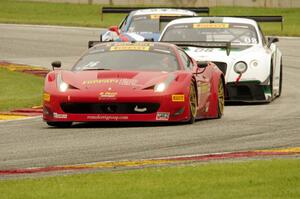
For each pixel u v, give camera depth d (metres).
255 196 21.12
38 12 155.75
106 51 41.12
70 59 81.19
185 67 40.19
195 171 24.59
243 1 165.38
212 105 41.75
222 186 22.44
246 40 52.53
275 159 26.78
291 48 92.69
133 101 37.06
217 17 54.78
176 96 37.47
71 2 168.62
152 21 68.31
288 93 56.62
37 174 25.27
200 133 34.84
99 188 22.41
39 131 36.53
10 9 157.75
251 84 49.53
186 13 69.31
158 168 25.50
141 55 40.56
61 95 37.50
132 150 30.30
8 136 34.84
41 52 87.19
